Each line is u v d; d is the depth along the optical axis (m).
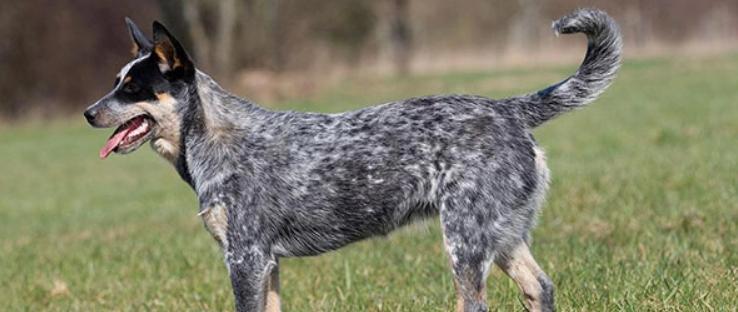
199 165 13.62
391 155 13.29
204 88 13.68
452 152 13.02
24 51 87.94
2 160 60.81
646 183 25.77
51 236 30.98
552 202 24.14
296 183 13.50
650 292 14.71
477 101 13.36
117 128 13.79
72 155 61.09
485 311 12.88
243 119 13.76
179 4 91.06
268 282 13.66
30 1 87.94
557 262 17.59
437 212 13.37
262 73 89.69
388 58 100.62
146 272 21.42
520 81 81.06
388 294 16.75
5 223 36.84
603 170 29.53
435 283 17.22
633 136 39.72
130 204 38.38
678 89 62.25
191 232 27.31
